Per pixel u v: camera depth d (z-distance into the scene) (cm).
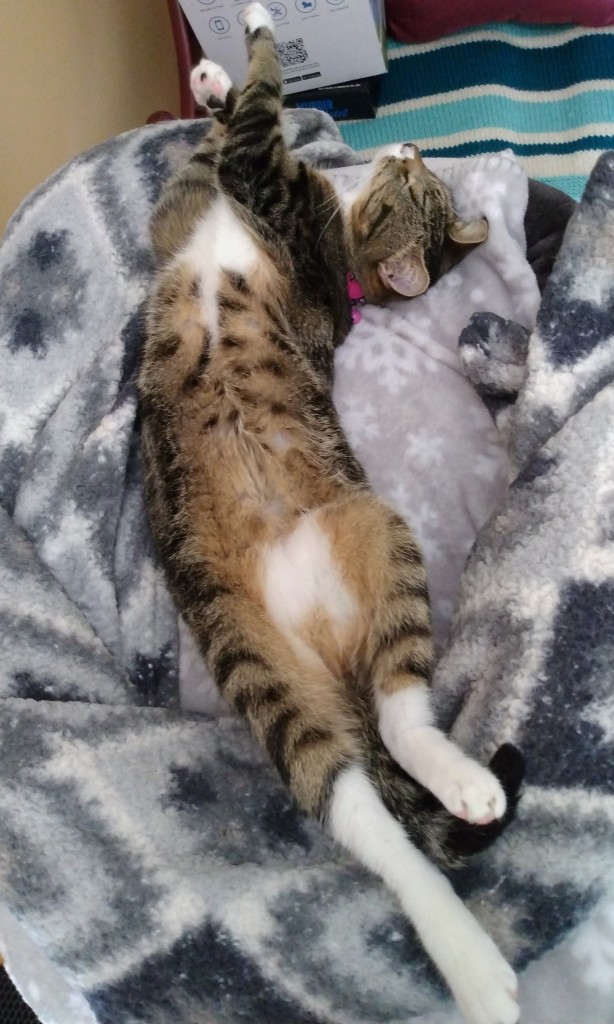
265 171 78
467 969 57
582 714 62
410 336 85
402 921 60
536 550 66
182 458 76
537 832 61
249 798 68
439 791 62
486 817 60
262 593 73
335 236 84
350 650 73
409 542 74
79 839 64
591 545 65
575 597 64
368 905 61
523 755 62
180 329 78
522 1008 61
